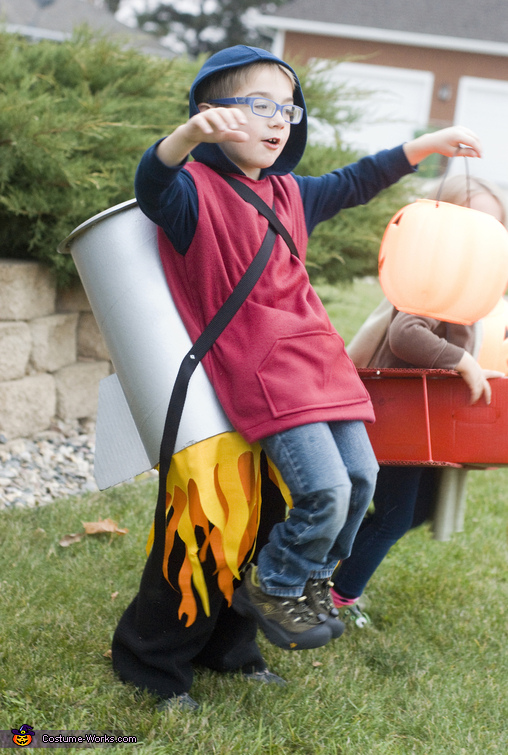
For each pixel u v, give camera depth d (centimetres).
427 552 332
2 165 380
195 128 157
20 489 356
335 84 550
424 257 212
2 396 391
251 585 189
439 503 253
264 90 185
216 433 181
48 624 241
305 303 184
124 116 448
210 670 231
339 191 219
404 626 274
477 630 275
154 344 185
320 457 172
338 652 252
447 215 214
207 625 207
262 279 182
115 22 2119
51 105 402
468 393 224
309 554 181
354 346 260
